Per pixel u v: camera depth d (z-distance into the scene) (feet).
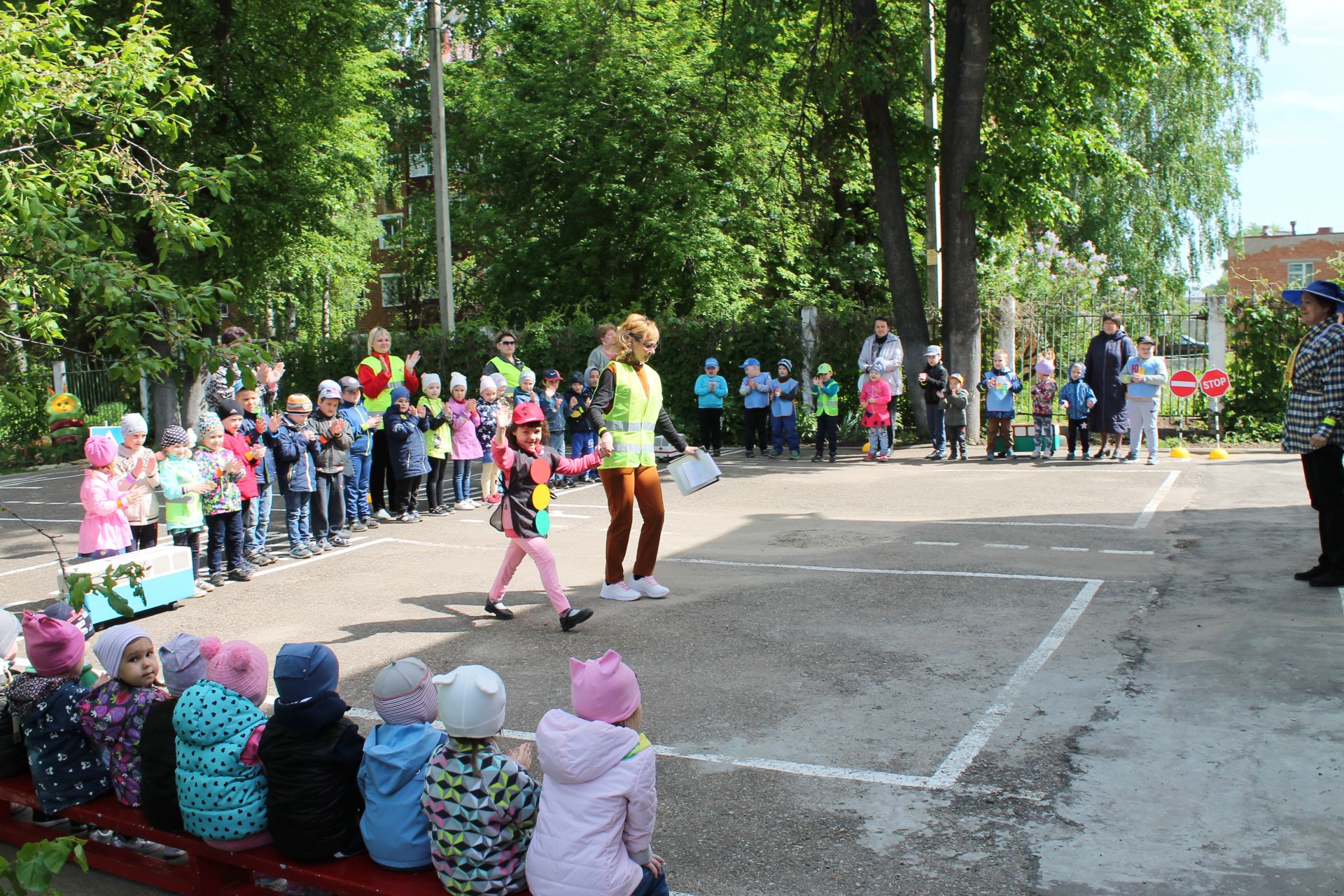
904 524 36.94
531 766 17.28
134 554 28.35
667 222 82.89
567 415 52.54
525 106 89.97
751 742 17.74
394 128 128.16
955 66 57.93
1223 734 16.61
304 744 12.12
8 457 76.13
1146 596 25.18
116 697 14.28
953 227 58.54
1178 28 57.98
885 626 23.95
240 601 29.45
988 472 49.01
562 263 93.50
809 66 57.98
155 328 15.57
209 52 72.54
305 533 35.45
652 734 18.33
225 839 12.57
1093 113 61.62
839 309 74.49
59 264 16.01
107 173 20.76
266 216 76.48
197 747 12.64
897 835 14.28
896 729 17.88
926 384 54.70
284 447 33.81
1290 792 14.60
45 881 9.05
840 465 54.08
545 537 25.21
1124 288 87.56
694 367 67.72
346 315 144.05
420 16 122.72
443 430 44.21
